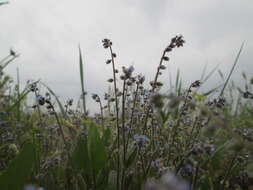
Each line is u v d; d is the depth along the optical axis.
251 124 0.33
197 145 0.15
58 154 0.25
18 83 0.38
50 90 0.28
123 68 0.17
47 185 0.22
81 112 0.34
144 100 0.24
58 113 0.35
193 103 0.11
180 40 0.20
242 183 0.20
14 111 0.39
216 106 0.21
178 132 0.26
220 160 0.20
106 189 0.20
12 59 0.38
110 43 0.21
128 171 0.19
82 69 0.30
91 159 0.19
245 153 0.20
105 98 0.31
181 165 0.16
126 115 0.29
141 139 0.18
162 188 0.06
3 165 0.25
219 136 0.27
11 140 0.30
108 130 0.26
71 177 0.22
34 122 0.36
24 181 0.15
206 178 0.19
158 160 0.18
